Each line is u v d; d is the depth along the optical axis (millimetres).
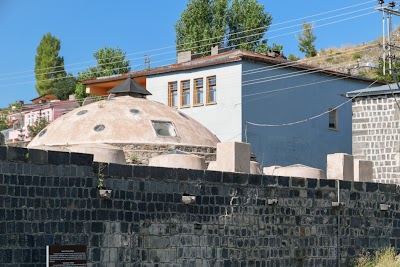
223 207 29422
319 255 32812
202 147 36125
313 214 32688
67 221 24797
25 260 23656
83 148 28875
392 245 35625
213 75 51938
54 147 31219
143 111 36406
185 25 82438
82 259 25000
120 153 29375
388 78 54000
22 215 23641
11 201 23406
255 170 33688
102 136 34750
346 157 34656
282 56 57469
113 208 26094
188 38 81312
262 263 30672
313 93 54969
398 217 36031
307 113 54469
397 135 44281
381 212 35344
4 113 92312
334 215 33500
